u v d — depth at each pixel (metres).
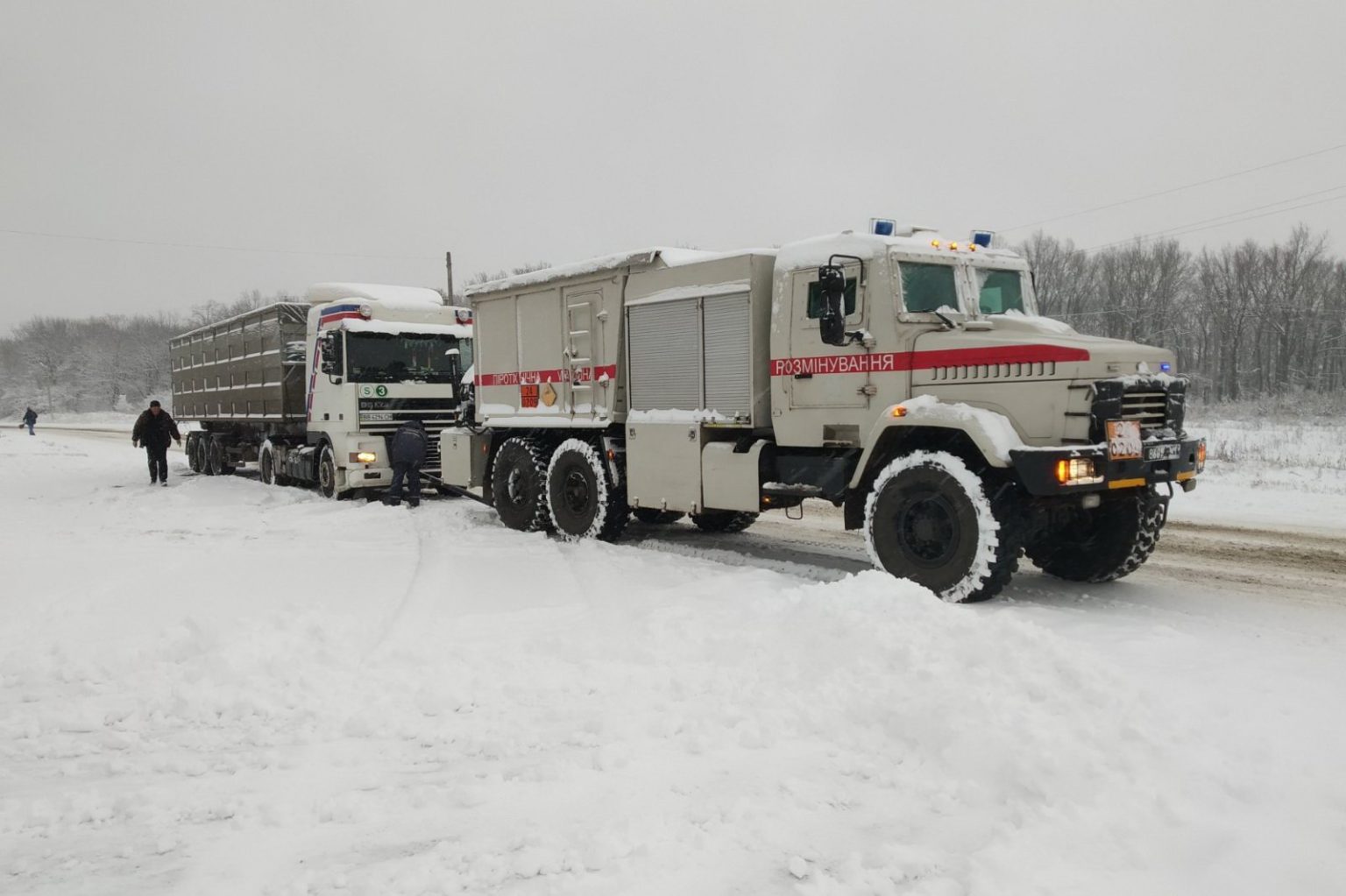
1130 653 5.05
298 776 3.72
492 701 4.50
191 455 21.55
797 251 7.88
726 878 2.83
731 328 8.40
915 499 6.76
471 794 3.41
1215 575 7.73
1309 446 21.11
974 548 6.37
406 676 4.85
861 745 3.77
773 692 4.35
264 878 2.90
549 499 10.35
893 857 2.88
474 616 6.37
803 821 3.19
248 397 17.47
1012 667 4.08
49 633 5.98
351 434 13.73
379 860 3.00
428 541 9.82
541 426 10.66
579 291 10.05
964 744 3.52
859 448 7.49
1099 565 7.27
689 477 8.78
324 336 14.34
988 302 7.79
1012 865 2.79
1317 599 6.77
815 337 7.69
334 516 11.95
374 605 6.68
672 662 4.93
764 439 8.36
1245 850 2.86
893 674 4.30
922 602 4.98
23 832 3.31
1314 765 3.42
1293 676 4.58
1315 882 2.69
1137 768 3.34
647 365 9.29
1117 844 2.92
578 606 6.68
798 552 9.23
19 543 9.85
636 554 8.76
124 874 2.96
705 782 3.50
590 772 3.62
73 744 4.18
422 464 13.94
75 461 24.47
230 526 11.34
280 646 5.41
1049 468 6.03
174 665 5.25
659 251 9.10
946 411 6.61
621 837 3.04
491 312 11.44
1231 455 18.72
